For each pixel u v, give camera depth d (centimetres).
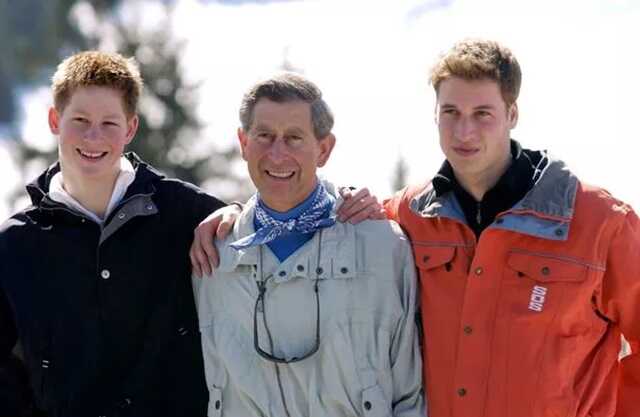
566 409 532
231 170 2308
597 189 554
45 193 605
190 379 595
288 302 564
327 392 559
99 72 585
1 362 600
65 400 584
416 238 573
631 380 560
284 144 554
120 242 592
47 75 3756
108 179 594
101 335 587
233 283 577
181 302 598
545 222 542
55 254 593
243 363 565
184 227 608
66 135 585
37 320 589
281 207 569
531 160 564
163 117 2306
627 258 543
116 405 584
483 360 543
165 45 2400
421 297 568
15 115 4034
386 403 560
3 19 4269
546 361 535
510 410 536
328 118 566
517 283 544
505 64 547
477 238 554
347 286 565
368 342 564
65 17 2702
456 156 548
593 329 547
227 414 571
